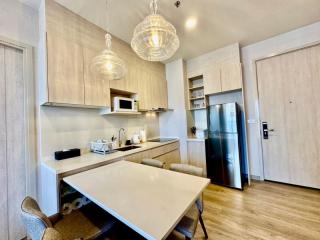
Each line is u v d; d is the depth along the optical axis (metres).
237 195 2.62
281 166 2.97
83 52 2.13
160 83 3.69
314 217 1.96
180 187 1.23
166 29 1.35
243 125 3.18
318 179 2.63
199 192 1.15
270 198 2.47
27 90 1.91
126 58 2.84
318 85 2.62
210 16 2.25
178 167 1.78
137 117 3.43
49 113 2.06
